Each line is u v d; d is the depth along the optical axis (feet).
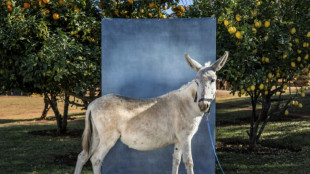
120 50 15.44
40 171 19.04
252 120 23.94
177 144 13.69
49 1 15.97
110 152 15.78
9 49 14.92
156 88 15.52
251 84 16.01
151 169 15.85
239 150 24.09
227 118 41.27
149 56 15.49
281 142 25.93
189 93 12.97
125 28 15.48
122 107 12.93
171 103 13.19
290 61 17.03
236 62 16.06
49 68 15.37
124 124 12.84
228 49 16.51
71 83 17.88
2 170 19.44
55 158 22.89
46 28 15.33
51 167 20.07
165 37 15.52
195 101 12.42
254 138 23.82
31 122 46.16
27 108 67.97
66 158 22.94
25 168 19.89
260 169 18.47
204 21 15.39
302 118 37.76
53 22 16.92
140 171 15.84
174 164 13.82
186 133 13.05
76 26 17.06
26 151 25.50
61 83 18.19
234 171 18.29
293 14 17.88
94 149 13.33
